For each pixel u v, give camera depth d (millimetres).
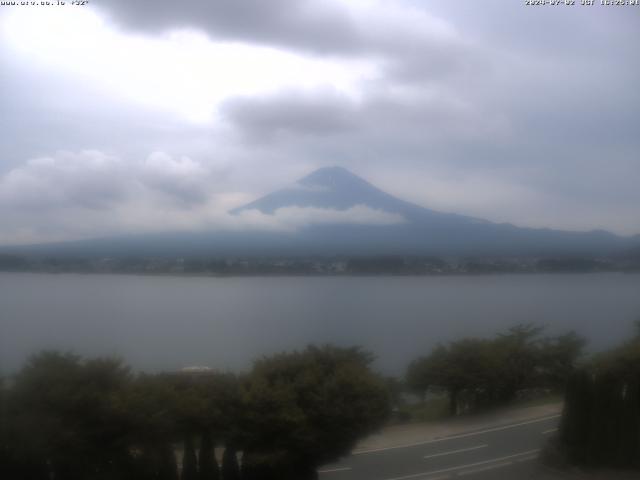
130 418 12914
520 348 25703
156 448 13398
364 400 15094
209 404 14062
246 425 14242
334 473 16453
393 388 19750
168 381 14648
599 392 16812
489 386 24562
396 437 20062
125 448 13203
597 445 16594
